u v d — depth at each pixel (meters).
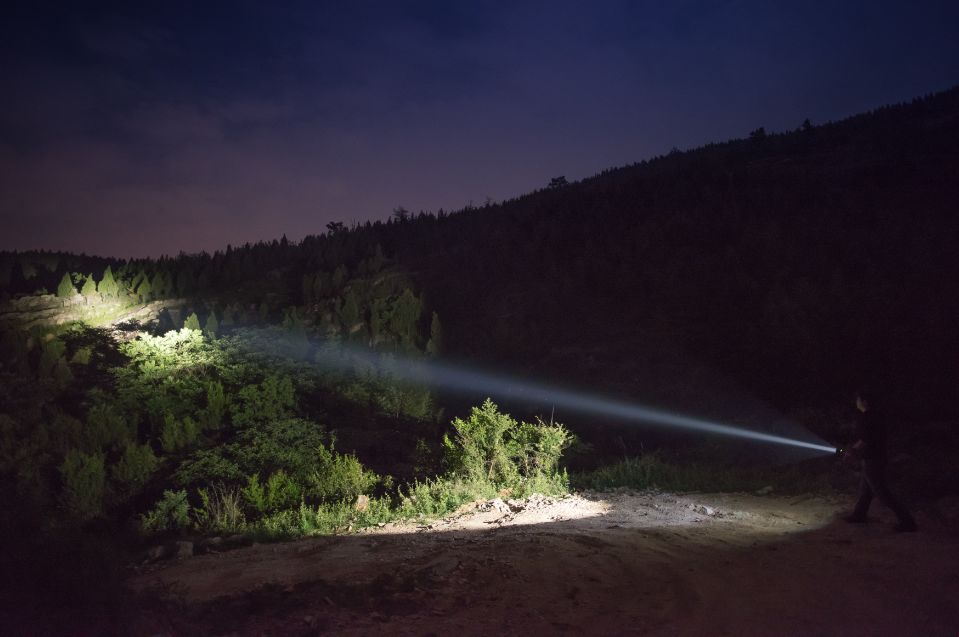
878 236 26.17
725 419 19.80
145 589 4.25
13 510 3.77
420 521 9.68
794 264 25.89
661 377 23.88
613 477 13.05
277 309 41.03
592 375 25.86
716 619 4.59
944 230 26.02
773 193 35.97
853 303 20.09
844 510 8.84
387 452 22.22
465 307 36.16
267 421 23.80
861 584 5.27
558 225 40.62
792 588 5.25
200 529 13.23
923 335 17.59
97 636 3.39
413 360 29.56
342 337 34.41
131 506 18.28
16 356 31.08
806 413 17.11
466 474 13.05
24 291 42.19
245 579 6.01
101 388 28.72
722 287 26.34
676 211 35.81
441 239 49.03
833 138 55.22
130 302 41.31
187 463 20.00
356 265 46.94
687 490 11.89
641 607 4.93
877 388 16.78
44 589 3.42
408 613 4.72
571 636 4.28
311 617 4.50
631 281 31.55
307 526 10.09
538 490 11.90
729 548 6.82
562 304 32.56
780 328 20.83
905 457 10.55
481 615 4.71
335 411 26.83
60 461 20.80
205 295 43.03
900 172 38.66
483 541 7.30
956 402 14.41
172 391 26.66
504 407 26.19
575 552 6.63
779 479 11.84
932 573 5.45
